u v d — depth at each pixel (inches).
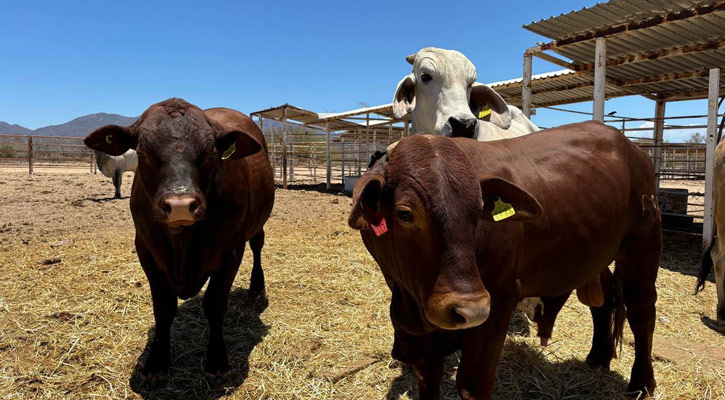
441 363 111.3
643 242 131.7
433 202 77.2
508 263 93.6
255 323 182.1
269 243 301.7
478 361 93.6
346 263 259.0
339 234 330.6
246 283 225.9
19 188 548.1
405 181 80.5
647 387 135.1
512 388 139.8
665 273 259.8
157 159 120.8
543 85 436.1
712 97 277.3
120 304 188.7
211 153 127.6
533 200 81.1
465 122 164.9
